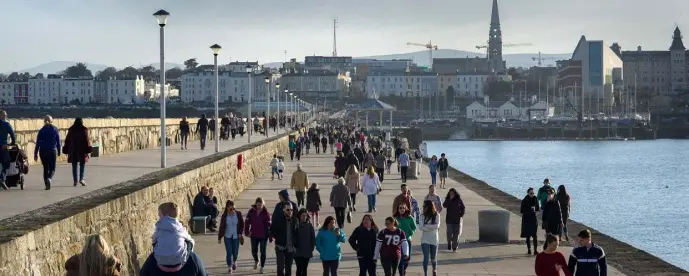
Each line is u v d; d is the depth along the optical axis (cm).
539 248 3478
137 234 2581
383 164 6725
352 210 4631
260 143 7488
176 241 1500
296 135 10525
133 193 2562
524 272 2952
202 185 3906
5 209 2273
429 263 3089
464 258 3228
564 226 3697
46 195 2673
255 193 5534
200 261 1538
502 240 3622
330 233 2481
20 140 3756
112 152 5428
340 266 2998
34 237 1725
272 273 2798
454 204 3366
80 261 1298
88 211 2103
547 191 3391
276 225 2498
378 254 2466
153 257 1505
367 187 4631
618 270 3048
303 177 4369
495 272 2947
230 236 2786
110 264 1302
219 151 5797
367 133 17612
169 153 5553
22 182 2892
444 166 6588
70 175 3484
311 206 3844
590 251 2089
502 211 3638
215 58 5912
